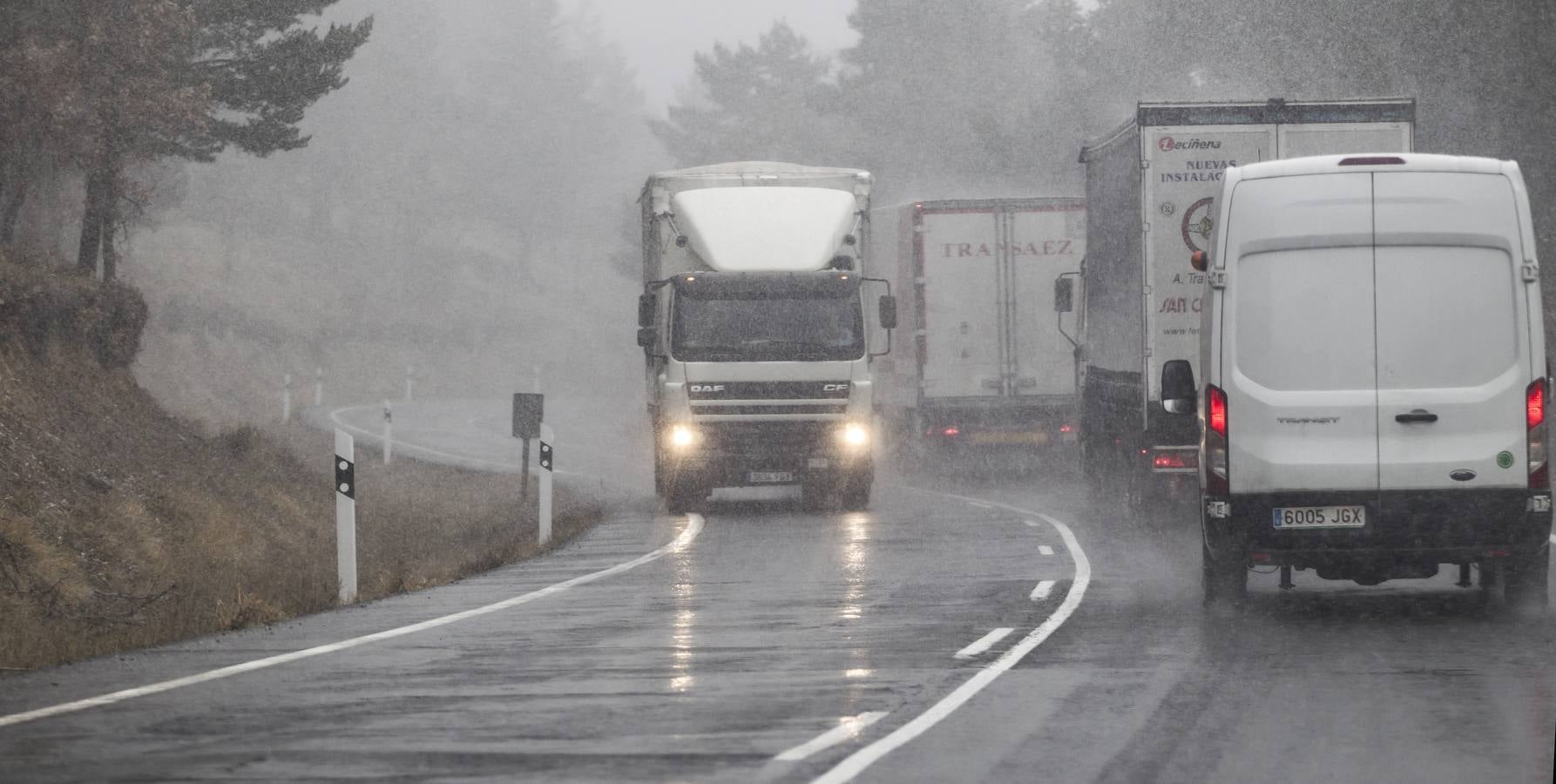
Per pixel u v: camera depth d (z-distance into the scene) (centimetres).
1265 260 4569
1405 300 4500
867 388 9156
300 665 3994
